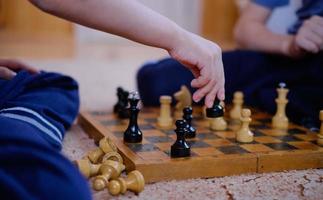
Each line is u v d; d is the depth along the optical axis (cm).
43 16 425
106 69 287
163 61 166
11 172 63
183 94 144
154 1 449
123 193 87
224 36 475
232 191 91
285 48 156
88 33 443
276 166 103
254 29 173
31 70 132
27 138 68
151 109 154
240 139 114
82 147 119
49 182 63
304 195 90
